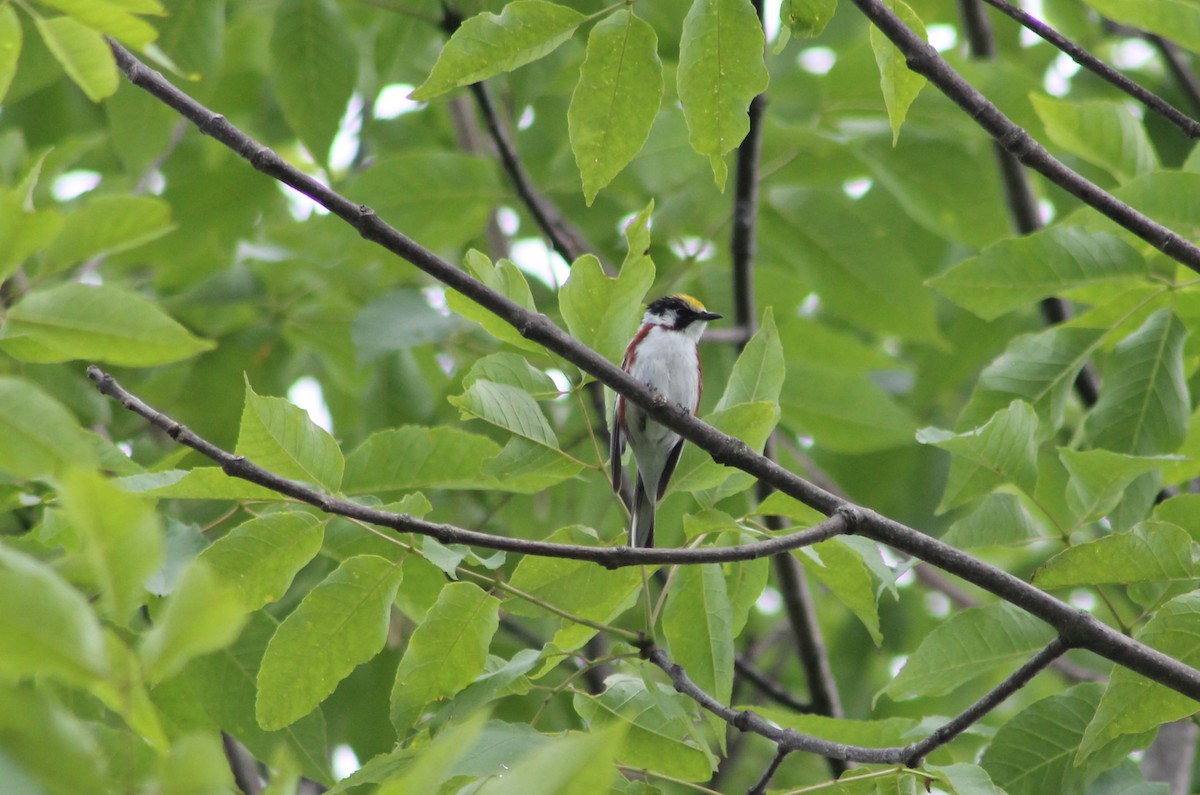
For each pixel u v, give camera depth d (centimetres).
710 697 789
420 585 864
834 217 1456
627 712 836
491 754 713
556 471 791
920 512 1680
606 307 797
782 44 724
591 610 837
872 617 854
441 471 833
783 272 1684
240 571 725
